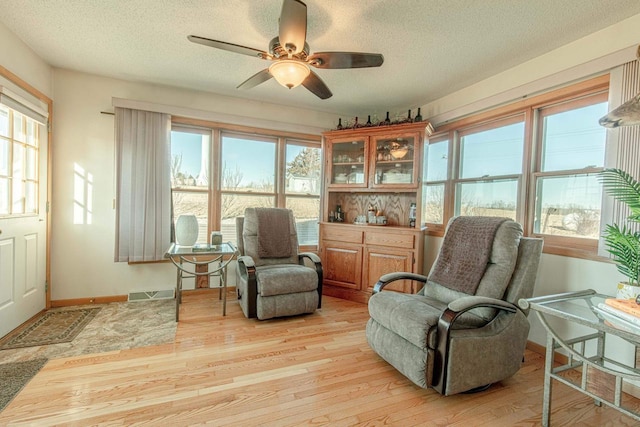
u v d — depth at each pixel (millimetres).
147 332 2553
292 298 2910
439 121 3430
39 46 2471
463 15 1931
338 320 2967
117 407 1631
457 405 1744
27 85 2477
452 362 1715
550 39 2199
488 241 2135
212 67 2812
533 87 2469
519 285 1967
